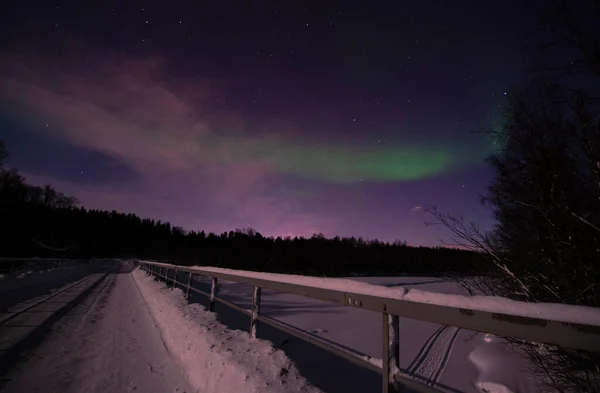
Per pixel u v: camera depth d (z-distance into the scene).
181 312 4.15
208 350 2.63
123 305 6.46
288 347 3.44
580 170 3.54
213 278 4.20
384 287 1.42
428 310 1.17
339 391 2.53
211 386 2.25
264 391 1.84
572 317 0.79
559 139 3.78
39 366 2.94
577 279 3.30
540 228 3.70
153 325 4.57
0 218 28.75
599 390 2.84
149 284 9.31
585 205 3.37
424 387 1.16
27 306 6.11
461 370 5.40
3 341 3.71
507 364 4.83
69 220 56.91
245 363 2.23
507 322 0.93
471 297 1.06
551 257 3.49
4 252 28.92
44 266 18.78
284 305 9.21
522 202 3.77
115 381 2.62
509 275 3.78
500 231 4.14
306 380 2.01
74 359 3.13
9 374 2.75
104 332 4.17
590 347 0.75
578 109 3.67
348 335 6.24
